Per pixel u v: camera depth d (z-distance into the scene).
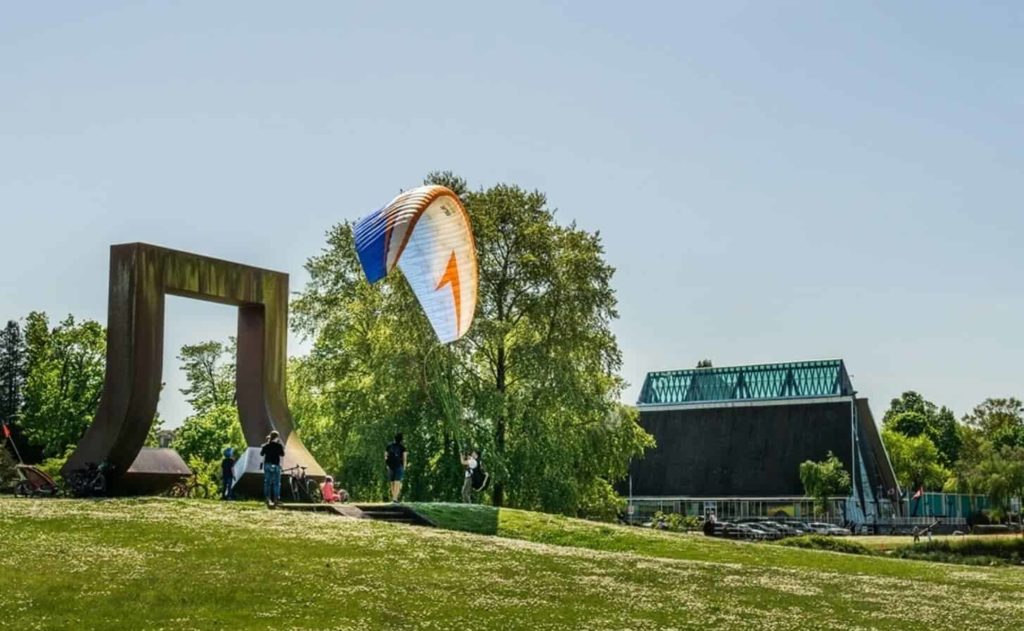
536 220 61.03
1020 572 38.22
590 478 61.94
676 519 96.38
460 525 38.41
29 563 23.64
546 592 25.19
